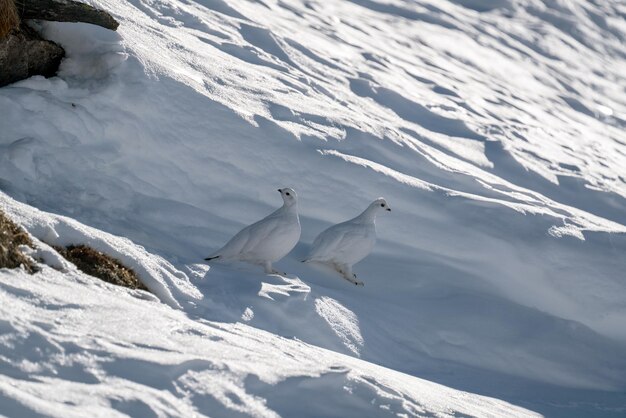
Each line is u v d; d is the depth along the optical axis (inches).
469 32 1248.2
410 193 528.4
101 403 203.9
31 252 295.9
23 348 216.4
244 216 495.2
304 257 482.0
